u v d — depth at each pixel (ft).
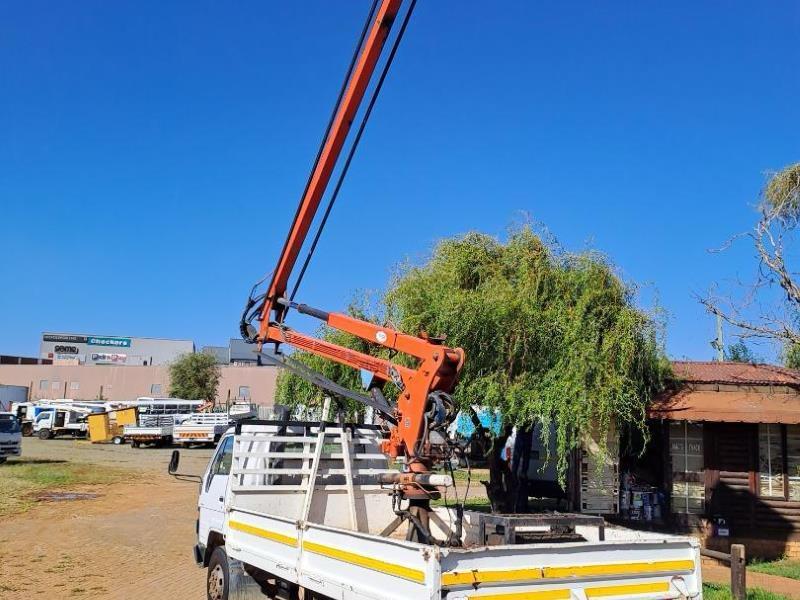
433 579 17.06
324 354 29.07
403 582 18.06
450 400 24.11
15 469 100.42
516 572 18.30
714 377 46.26
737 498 47.29
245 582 27.02
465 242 45.11
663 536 23.75
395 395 35.47
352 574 20.13
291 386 51.65
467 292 41.29
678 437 48.39
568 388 37.68
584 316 39.40
